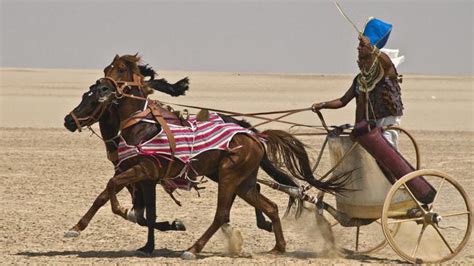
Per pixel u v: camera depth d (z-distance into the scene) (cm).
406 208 1783
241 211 2558
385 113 1808
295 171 1866
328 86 12706
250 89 11456
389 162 1766
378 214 1803
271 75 16175
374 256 1902
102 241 2064
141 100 1806
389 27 1802
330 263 1780
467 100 9306
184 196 2856
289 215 2125
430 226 1983
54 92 9744
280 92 10806
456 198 2739
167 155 1773
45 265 1727
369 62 1795
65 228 2242
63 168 3603
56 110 7094
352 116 6994
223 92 10569
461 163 3881
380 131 1783
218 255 1877
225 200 1814
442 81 13800
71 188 3028
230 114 1948
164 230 1895
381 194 1797
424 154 4253
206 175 1881
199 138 1802
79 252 1905
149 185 1817
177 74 16362
